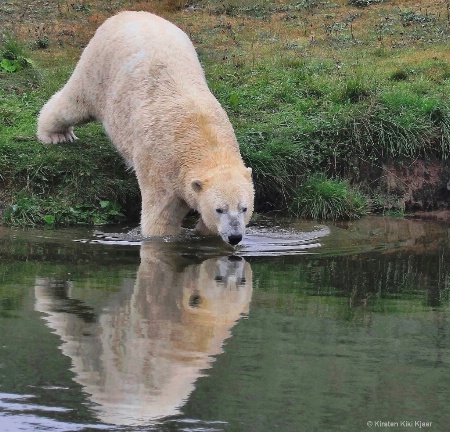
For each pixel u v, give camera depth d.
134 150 13.52
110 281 10.73
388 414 7.04
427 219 15.89
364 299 10.37
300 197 15.55
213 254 12.52
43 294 10.02
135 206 15.17
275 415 6.96
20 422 6.73
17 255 12.08
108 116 14.30
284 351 8.34
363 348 8.52
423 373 7.93
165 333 8.71
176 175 13.01
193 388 7.39
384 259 12.62
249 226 14.58
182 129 12.98
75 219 14.46
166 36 14.00
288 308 9.83
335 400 7.29
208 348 8.32
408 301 10.38
